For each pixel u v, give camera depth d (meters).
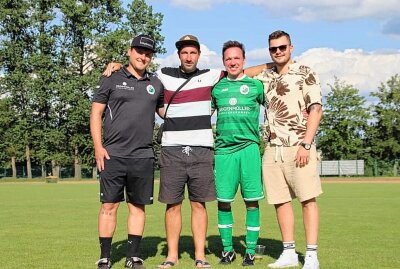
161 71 7.39
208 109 7.35
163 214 15.69
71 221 13.39
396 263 7.27
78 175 60.47
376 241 9.51
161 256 8.07
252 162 7.31
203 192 7.30
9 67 59.78
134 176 6.99
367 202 20.33
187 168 7.28
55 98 58.03
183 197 7.37
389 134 62.72
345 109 62.34
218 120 7.42
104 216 6.97
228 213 7.52
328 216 14.55
